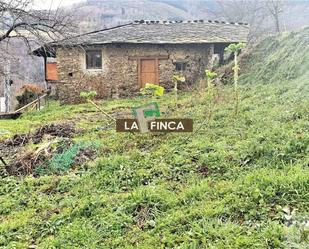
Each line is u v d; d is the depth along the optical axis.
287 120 7.15
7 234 4.56
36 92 21.83
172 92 16.09
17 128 11.41
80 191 5.48
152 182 5.43
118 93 17.59
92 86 17.61
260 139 6.18
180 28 18.55
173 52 17.48
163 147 6.64
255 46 16.89
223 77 15.44
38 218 4.88
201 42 16.88
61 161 6.70
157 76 17.55
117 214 4.59
